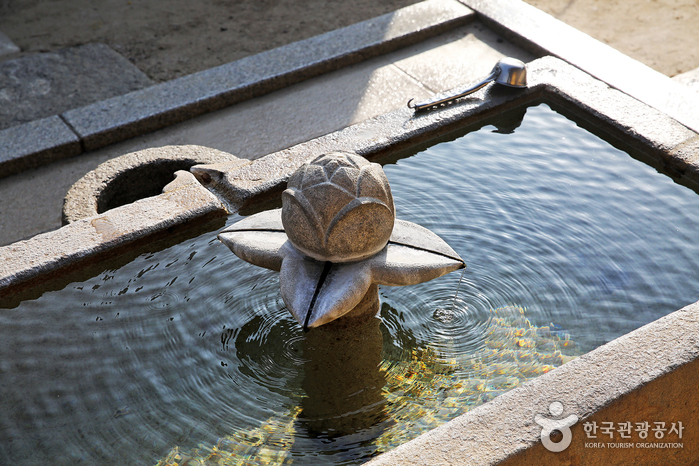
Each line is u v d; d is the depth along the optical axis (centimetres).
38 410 234
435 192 346
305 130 443
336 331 260
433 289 286
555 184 352
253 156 418
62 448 221
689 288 279
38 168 418
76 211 328
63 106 474
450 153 383
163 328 268
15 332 269
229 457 216
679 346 212
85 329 269
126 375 247
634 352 211
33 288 292
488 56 519
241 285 290
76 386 243
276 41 563
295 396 238
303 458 215
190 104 458
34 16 613
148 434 224
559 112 424
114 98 465
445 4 576
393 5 623
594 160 374
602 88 425
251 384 243
